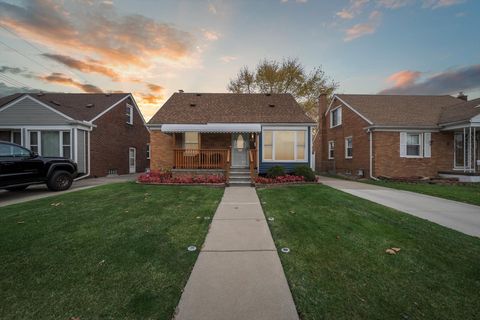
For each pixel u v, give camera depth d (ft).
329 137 67.26
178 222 16.79
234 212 19.94
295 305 7.73
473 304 7.75
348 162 56.24
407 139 46.98
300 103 85.46
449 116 45.73
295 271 9.96
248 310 7.48
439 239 13.64
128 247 12.32
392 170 46.34
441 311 7.40
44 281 9.05
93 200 23.89
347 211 20.07
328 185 37.24
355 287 8.75
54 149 44.98
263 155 45.16
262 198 25.55
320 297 8.13
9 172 26.14
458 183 39.24
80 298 8.00
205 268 10.27
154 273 9.73
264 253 11.88
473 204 23.72
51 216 17.97
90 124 47.91
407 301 7.91
